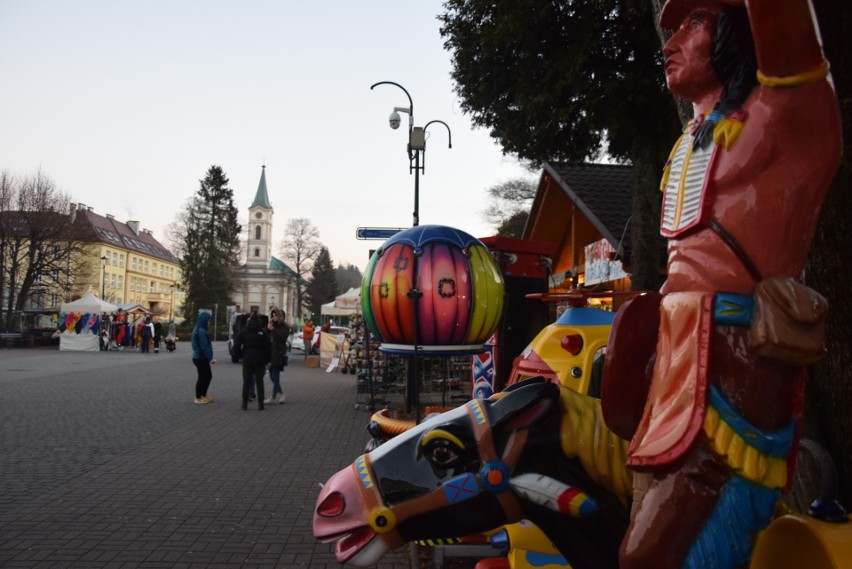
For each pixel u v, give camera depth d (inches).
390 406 432.1
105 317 1251.8
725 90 46.6
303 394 544.1
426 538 67.2
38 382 583.5
